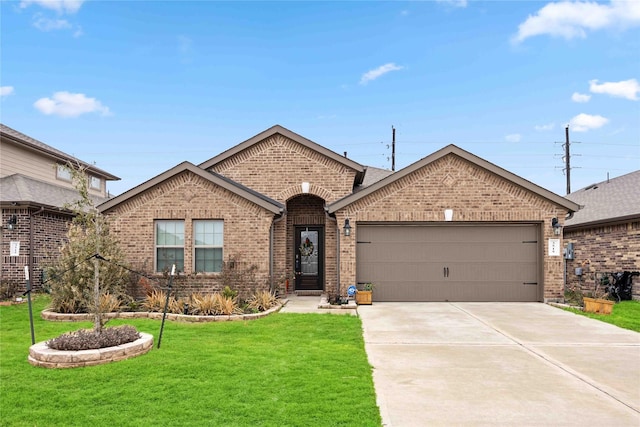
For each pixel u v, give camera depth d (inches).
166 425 215.3
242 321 477.4
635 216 668.1
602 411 238.7
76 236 534.3
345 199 620.1
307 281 744.3
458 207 621.6
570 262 881.5
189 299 550.0
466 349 368.5
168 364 309.9
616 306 612.1
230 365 308.8
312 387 264.8
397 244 632.4
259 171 715.4
